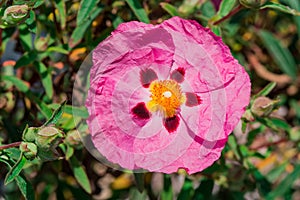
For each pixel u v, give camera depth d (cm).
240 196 54
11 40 52
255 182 53
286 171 59
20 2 42
